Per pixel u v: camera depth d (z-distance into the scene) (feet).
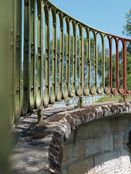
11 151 3.60
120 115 20.07
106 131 19.26
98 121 18.22
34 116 14.64
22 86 9.89
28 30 10.44
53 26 14.17
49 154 8.87
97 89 18.92
